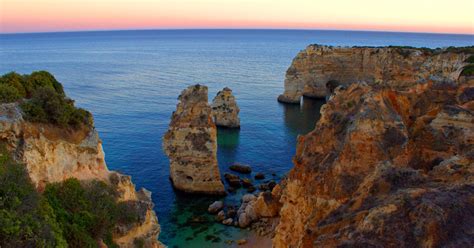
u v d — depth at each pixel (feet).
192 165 159.84
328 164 87.10
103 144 220.02
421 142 91.25
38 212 56.70
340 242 42.29
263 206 138.10
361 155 81.46
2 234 47.52
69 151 74.74
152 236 79.46
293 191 96.78
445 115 91.91
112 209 72.43
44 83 84.58
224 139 243.81
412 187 50.44
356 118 85.40
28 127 68.54
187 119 159.94
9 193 54.08
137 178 176.45
